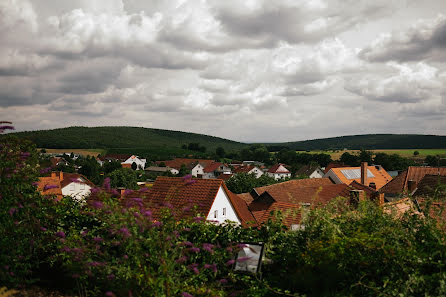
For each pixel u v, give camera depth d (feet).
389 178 236.84
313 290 18.80
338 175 194.59
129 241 16.97
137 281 17.54
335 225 20.07
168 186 61.52
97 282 19.72
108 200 17.84
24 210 19.86
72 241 20.84
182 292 17.06
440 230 18.37
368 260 17.46
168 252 18.61
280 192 104.17
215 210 66.69
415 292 16.28
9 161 19.48
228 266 21.13
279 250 22.08
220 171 428.15
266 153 598.34
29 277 22.11
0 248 19.34
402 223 20.44
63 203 29.81
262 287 19.48
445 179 37.52
